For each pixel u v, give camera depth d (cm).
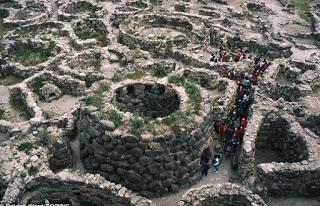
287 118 2889
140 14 4675
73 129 2958
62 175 2250
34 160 2403
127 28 4362
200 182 2656
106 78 3178
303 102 3234
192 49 4162
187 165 2530
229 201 2180
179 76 3000
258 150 3042
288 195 2562
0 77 3731
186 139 2448
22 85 3356
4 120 2978
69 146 2755
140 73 3045
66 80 3384
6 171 2311
